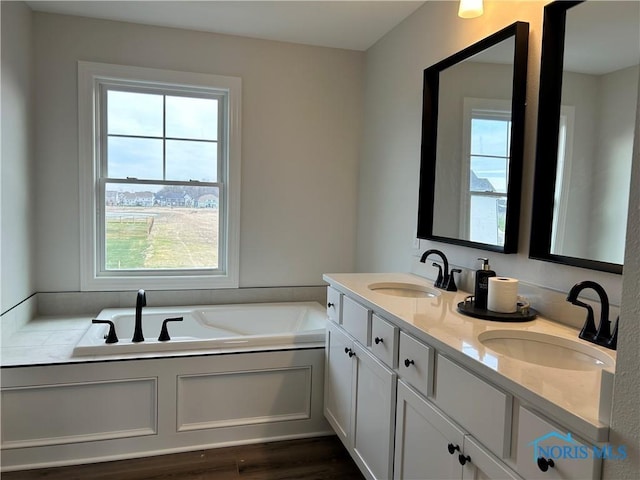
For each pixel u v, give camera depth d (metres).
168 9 2.79
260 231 3.39
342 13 2.78
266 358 2.50
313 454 2.42
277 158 3.38
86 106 2.97
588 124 1.51
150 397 2.34
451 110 2.29
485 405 1.16
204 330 3.06
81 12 2.87
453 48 2.31
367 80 3.42
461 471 1.27
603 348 1.29
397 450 1.67
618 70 1.41
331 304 2.44
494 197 1.96
